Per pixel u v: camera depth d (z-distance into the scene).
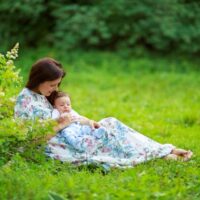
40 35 20.11
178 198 6.79
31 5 19.27
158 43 18.97
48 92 8.15
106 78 16.62
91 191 6.81
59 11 19.28
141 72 17.66
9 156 7.60
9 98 7.93
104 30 18.94
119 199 6.69
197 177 7.63
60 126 8.06
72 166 7.84
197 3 19.84
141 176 7.29
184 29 19.06
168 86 15.81
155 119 11.73
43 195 6.56
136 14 19.22
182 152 8.31
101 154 8.09
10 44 19.75
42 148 7.74
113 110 12.58
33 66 8.06
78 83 16.09
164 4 19.23
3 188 6.71
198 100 13.98
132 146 8.16
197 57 19.31
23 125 7.56
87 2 19.86
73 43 19.00
